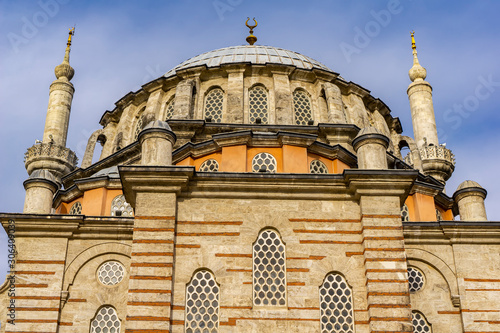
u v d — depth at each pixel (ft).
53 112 125.59
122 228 79.46
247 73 107.96
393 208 69.05
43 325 74.54
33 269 76.69
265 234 68.80
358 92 112.78
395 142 117.60
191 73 108.06
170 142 72.74
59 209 97.04
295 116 105.70
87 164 110.01
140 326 62.49
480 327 75.97
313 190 70.23
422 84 128.16
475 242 79.82
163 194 68.80
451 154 122.11
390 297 64.85
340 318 65.57
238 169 84.23
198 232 67.92
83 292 76.89
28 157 119.44
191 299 65.26
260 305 65.57
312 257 67.62
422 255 79.51
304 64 115.55
